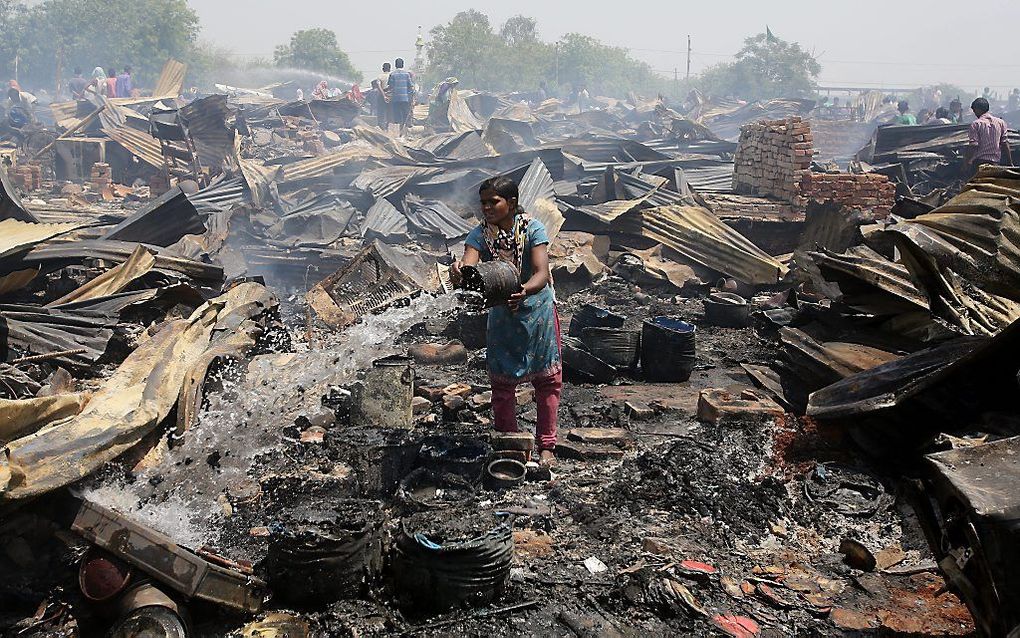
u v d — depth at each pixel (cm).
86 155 2117
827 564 421
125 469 394
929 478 328
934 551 328
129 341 589
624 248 1283
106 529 329
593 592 386
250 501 453
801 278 1116
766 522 463
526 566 409
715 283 1192
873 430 511
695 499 479
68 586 363
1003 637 288
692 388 745
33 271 723
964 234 645
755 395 644
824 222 1113
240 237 1303
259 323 665
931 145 1952
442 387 673
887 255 817
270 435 518
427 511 450
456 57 7688
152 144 2136
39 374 579
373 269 872
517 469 519
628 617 370
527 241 531
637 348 793
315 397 593
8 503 318
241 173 1584
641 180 1550
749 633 358
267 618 359
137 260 748
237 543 417
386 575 392
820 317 649
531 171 1448
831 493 489
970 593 304
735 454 542
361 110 3134
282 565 367
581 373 760
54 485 330
